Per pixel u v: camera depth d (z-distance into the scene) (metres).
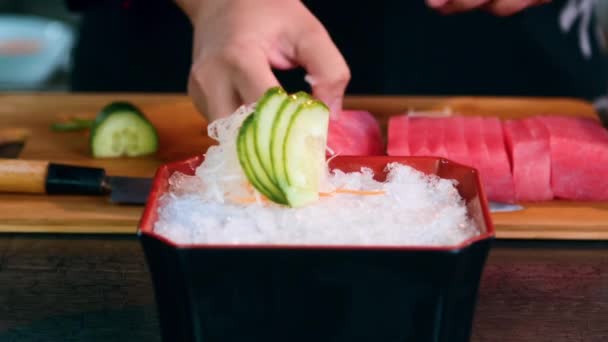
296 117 0.48
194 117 0.80
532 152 0.66
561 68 0.94
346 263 0.45
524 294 0.57
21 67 1.19
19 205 0.66
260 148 0.48
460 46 0.93
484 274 0.59
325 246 0.44
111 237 0.63
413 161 0.52
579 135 0.66
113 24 0.94
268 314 0.47
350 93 0.95
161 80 0.96
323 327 0.47
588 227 0.62
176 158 0.74
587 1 0.86
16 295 0.57
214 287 0.46
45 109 0.83
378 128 0.70
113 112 0.73
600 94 0.96
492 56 0.93
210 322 0.47
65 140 0.77
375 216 0.48
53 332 0.54
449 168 0.51
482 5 0.76
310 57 0.66
